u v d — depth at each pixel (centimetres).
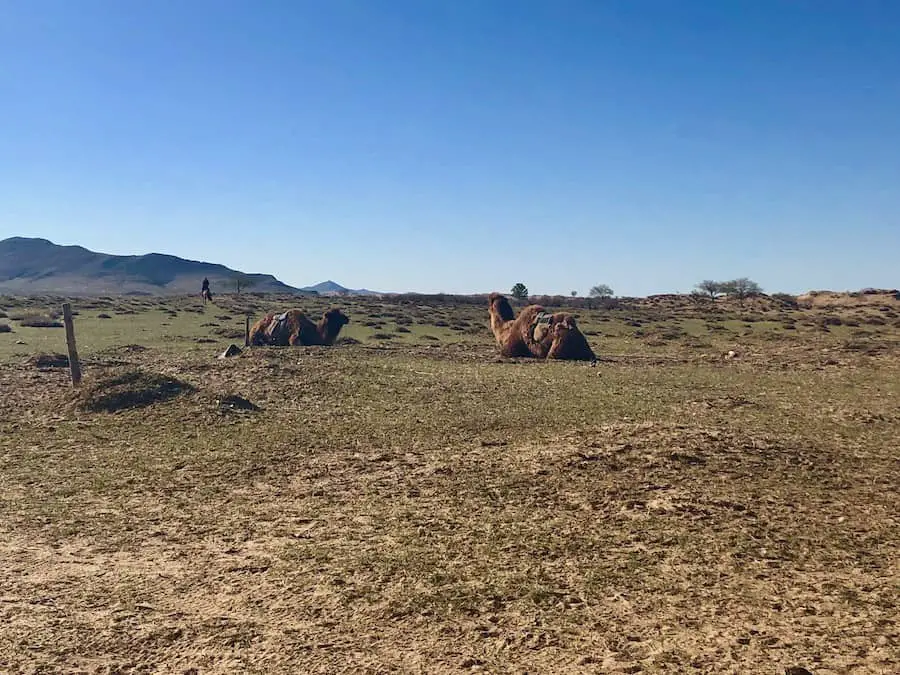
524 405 1988
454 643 704
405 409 1919
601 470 1270
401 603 791
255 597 820
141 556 948
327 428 1686
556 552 930
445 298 9169
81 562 928
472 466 1342
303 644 709
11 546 980
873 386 2448
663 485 1188
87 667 673
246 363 2480
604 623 738
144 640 722
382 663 670
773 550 932
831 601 782
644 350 4000
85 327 4325
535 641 704
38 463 1395
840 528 1013
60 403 1878
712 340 4675
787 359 3428
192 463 1394
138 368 2439
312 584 848
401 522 1059
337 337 3975
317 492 1218
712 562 895
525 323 3378
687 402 2058
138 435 1608
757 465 1305
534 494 1169
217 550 967
